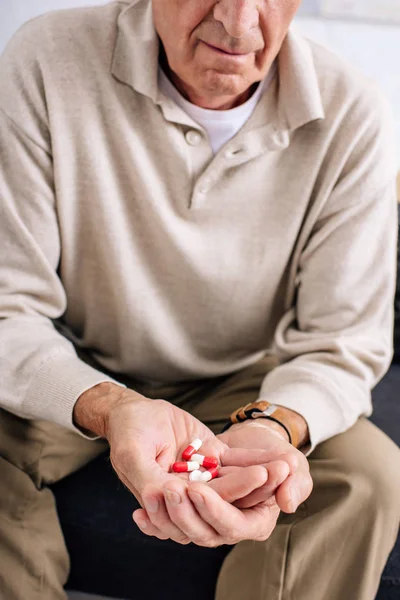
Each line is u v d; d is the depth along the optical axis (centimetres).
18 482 119
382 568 115
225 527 81
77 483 130
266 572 113
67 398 105
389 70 203
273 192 124
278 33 106
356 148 122
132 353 133
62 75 116
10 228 117
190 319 132
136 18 118
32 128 115
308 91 117
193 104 117
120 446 90
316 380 118
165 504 81
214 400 141
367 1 196
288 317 135
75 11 121
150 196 120
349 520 111
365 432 123
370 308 129
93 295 129
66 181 118
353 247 124
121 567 125
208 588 124
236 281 129
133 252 125
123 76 115
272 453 94
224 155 117
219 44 104
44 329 118
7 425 120
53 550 120
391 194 127
